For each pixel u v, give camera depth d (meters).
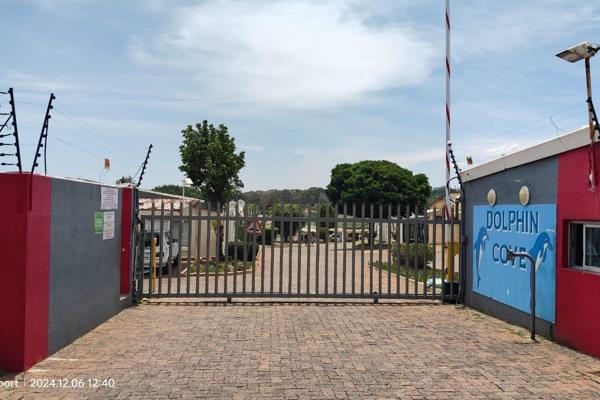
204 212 21.44
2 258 5.94
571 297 7.11
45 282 6.50
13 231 5.95
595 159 6.61
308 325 8.61
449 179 11.63
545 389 5.43
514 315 8.73
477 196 10.34
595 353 6.61
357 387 5.50
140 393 5.27
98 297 8.51
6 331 5.92
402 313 9.75
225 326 8.49
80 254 7.71
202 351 6.91
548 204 7.71
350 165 42.38
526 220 8.36
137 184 11.50
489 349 7.07
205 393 5.29
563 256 7.34
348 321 8.97
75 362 6.37
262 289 10.79
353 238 10.94
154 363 6.34
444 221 11.09
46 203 6.50
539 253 7.94
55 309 6.81
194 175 26.95
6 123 5.91
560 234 7.39
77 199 7.57
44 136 6.46
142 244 10.84
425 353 6.87
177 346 7.17
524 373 5.98
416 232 11.07
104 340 7.50
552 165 7.63
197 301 10.83
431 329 8.35
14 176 5.98
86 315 7.96
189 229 10.83
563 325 7.30
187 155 26.72
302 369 6.13
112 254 9.27
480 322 8.93
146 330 8.16
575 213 7.06
